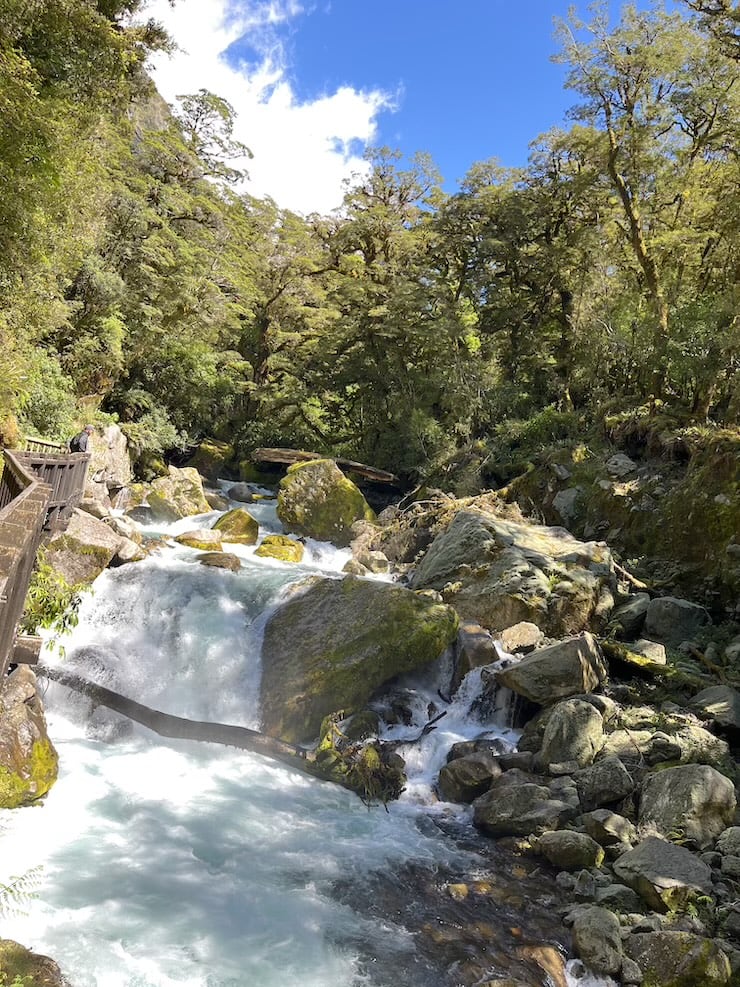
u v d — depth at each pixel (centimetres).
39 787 634
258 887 564
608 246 2780
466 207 2862
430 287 2833
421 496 2164
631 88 2189
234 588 1133
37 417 1648
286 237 3331
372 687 920
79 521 1155
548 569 1205
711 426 1530
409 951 501
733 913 536
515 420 2347
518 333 2997
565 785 733
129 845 602
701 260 2342
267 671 977
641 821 677
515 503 1727
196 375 2733
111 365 2128
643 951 504
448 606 1033
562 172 2812
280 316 3481
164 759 788
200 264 2727
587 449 1802
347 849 645
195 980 441
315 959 481
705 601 1216
